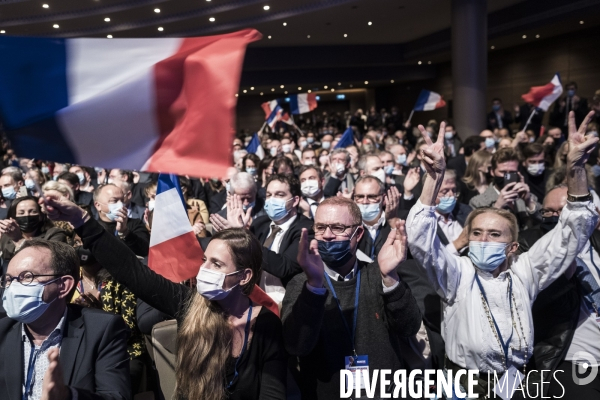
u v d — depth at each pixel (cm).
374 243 391
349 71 2612
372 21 1848
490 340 264
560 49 1934
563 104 1220
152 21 1617
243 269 226
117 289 318
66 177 680
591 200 270
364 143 1241
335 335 251
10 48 233
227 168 227
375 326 252
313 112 3562
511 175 488
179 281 322
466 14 1477
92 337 221
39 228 435
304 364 256
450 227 456
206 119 229
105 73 236
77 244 385
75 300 311
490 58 2350
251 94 3344
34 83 234
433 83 2742
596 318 297
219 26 1703
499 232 265
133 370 310
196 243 323
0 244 458
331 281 259
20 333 218
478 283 272
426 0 1565
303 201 524
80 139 234
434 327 299
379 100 3253
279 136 1722
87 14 1485
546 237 279
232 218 283
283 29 1895
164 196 324
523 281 276
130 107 233
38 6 1418
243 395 225
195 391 219
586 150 265
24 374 215
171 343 278
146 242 374
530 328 269
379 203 407
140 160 234
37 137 233
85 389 205
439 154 260
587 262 318
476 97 1498
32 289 207
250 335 230
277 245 414
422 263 267
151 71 233
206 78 229
